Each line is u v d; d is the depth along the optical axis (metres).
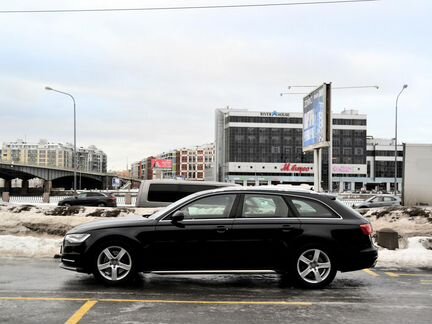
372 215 14.63
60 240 11.40
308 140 32.00
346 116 150.00
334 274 7.52
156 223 7.50
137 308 6.15
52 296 6.77
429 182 21.64
